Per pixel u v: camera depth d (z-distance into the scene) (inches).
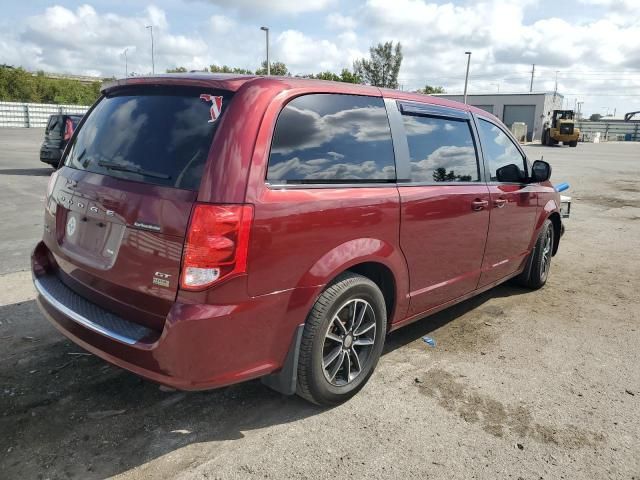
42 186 468.8
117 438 113.0
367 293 126.8
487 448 114.6
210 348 98.7
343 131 123.1
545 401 134.3
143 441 112.3
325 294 116.6
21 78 2080.5
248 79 109.7
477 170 167.6
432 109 151.9
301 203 108.7
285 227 105.7
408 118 142.9
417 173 141.8
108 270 109.8
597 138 2266.2
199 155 101.2
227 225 97.1
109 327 106.3
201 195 97.3
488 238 172.6
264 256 102.9
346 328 126.2
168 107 111.7
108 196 109.4
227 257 97.4
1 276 213.5
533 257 213.9
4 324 166.9
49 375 137.1
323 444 113.7
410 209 135.6
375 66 2529.5
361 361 132.8
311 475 103.9
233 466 105.7
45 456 106.3
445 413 127.1
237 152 100.3
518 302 209.0
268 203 103.0
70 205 121.3
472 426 122.3
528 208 195.9
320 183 115.2
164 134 108.7
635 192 561.9
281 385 117.2
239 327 101.7
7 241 269.9
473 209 160.6
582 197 520.7
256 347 106.2
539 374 148.6
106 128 122.3
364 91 131.7
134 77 123.9
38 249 139.8
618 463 111.4
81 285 119.9
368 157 128.0
